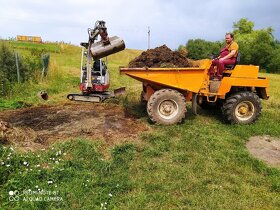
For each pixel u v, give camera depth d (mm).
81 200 4371
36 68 13109
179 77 7438
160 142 6461
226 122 8039
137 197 4547
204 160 5820
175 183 4973
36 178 4734
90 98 8664
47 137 6473
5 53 11781
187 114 8789
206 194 4754
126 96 10648
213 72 7938
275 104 11188
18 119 7758
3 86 10500
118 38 8227
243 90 8109
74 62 23594
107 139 6523
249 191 4898
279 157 6305
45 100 9945
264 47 39219
